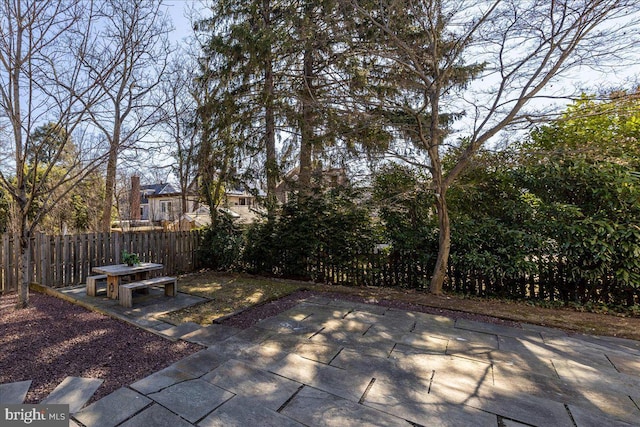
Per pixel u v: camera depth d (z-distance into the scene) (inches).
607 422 82.9
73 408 86.5
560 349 130.2
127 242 263.6
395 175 260.7
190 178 352.8
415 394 96.3
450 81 238.5
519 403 91.7
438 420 83.7
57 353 120.8
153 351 125.5
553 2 177.8
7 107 158.1
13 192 164.6
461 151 235.5
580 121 209.8
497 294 214.2
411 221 253.3
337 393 96.7
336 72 286.5
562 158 198.2
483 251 217.6
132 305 186.1
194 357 120.4
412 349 129.9
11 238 217.0
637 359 121.0
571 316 172.4
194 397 93.3
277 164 308.8
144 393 94.7
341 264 262.4
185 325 155.5
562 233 192.2
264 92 295.7
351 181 270.7
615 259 179.6
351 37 256.7
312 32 264.7
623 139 192.7
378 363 117.1
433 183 223.5
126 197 540.7
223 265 305.0
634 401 93.0
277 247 284.5
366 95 244.2
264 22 304.7
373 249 256.4
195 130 324.2
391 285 252.4
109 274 189.9
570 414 86.4
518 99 194.9
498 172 225.1
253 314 176.6
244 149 312.2
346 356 123.0
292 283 260.8
